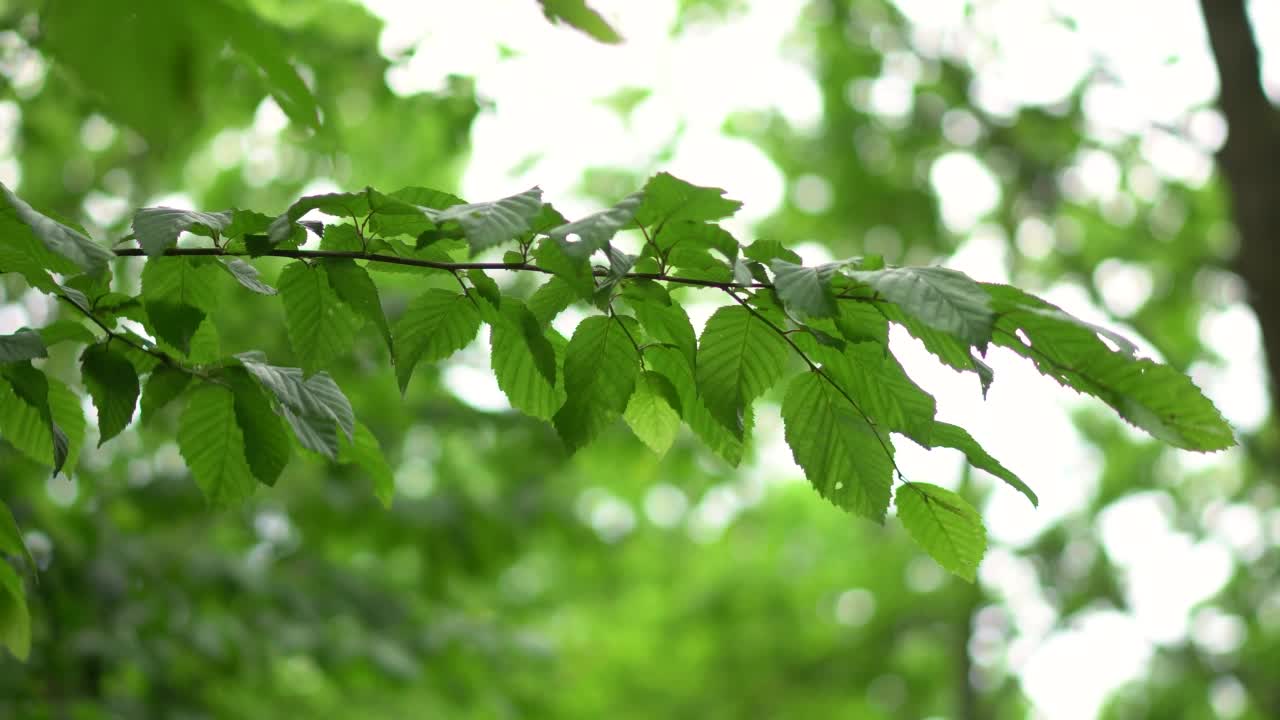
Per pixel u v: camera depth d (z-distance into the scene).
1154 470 15.09
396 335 1.95
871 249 11.84
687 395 2.03
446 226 1.67
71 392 2.19
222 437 2.13
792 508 16.12
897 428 1.88
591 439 1.97
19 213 1.56
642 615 15.98
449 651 6.95
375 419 6.19
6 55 4.26
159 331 1.92
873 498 1.99
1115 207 12.02
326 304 1.97
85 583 5.18
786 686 15.86
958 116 11.42
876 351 1.81
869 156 11.80
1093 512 15.44
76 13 0.63
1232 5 6.05
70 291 1.95
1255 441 11.55
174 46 0.66
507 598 9.17
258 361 2.08
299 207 1.74
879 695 16.12
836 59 11.84
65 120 5.91
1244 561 15.34
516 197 1.69
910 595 15.94
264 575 6.20
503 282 5.31
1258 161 5.96
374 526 6.40
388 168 6.96
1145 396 1.58
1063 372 1.62
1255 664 14.70
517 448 6.81
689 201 1.71
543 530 6.96
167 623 5.65
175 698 5.80
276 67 0.89
